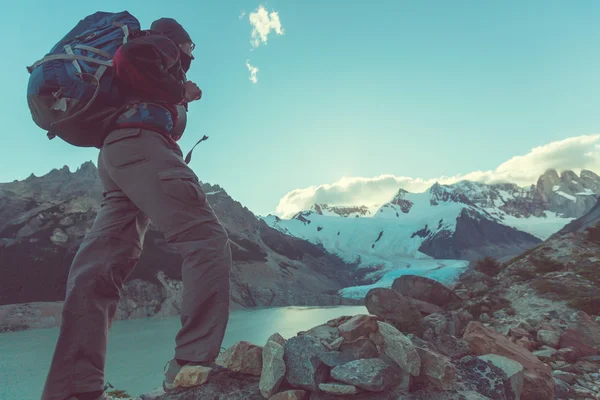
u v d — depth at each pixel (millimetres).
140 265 88125
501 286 16672
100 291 2342
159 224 2371
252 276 137125
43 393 2123
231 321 65500
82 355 2203
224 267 2404
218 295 2348
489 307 13539
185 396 2422
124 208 2531
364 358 2596
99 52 2350
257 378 2691
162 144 2457
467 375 2846
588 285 13977
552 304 12773
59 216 97500
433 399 2385
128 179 2365
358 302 123812
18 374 28812
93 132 2467
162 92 2389
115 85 2354
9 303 67500
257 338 44969
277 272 151375
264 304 113188
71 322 2201
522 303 13406
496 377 2809
